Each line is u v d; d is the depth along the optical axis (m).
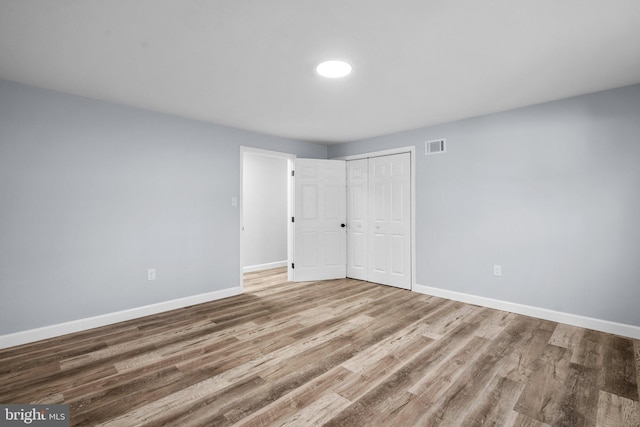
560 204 2.99
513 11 1.65
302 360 2.27
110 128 3.05
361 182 4.79
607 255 2.76
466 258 3.63
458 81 2.57
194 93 2.83
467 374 2.07
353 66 2.30
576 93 2.82
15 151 2.56
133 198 3.19
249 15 1.68
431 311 3.33
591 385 1.94
